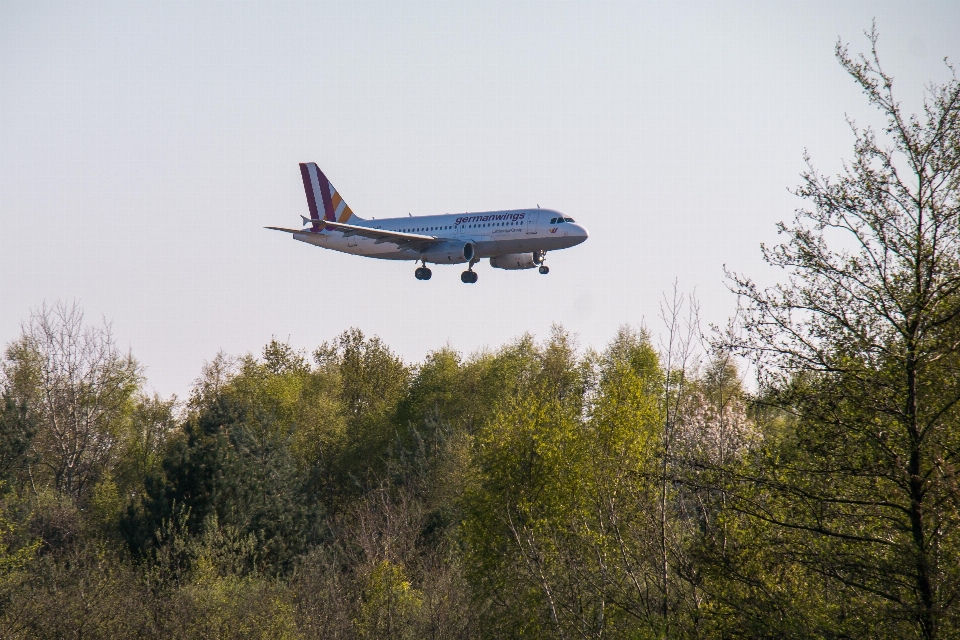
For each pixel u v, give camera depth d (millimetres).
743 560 51125
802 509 49219
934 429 46625
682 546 54688
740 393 52562
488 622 83938
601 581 60875
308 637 100188
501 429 95750
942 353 46750
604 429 81938
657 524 57375
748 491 49938
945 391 46531
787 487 48250
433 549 140750
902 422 46969
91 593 103312
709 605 52469
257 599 104875
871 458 47094
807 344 50312
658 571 56656
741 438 53938
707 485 51281
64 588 106562
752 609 48406
